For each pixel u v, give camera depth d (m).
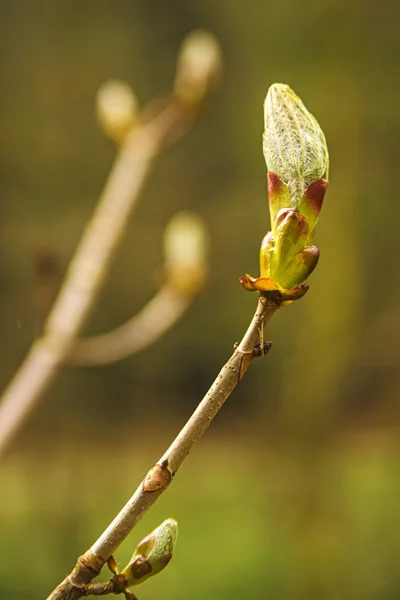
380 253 3.90
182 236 1.05
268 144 0.52
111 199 0.99
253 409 4.18
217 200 4.79
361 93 2.74
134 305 4.71
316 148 0.52
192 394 4.70
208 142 4.70
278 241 0.52
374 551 2.35
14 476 2.94
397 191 3.78
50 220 4.64
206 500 3.11
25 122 4.80
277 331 3.68
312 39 2.81
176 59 5.00
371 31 3.14
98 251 0.93
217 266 4.70
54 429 3.96
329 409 2.53
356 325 2.61
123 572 0.52
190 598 2.33
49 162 4.76
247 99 4.32
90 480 2.95
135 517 0.52
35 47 4.90
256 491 2.89
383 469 3.03
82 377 4.27
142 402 4.56
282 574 2.34
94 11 4.94
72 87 4.91
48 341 0.85
